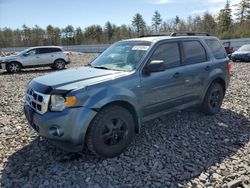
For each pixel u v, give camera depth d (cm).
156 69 452
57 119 382
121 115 428
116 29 8662
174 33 576
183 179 370
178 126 562
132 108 447
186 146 472
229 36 5056
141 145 473
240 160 422
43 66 1919
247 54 2030
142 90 456
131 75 446
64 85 403
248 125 575
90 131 400
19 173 387
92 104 392
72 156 432
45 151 452
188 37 566
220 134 526
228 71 648
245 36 4953
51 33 8356
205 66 578
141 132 529
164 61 503
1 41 7662
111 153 423
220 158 429
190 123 579
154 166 403
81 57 3111
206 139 503
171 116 617
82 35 8638
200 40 593
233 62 2066
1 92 1010
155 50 491
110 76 435
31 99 428
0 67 1772
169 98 507
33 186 357
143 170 392
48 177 376
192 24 6800
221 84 640
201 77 569
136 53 492
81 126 385
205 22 6819
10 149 463
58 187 355
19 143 487
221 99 646
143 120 473
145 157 430
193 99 565
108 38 8156
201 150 457
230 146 473
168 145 475
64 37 8456
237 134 527
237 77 1219
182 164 410
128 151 450
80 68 507
